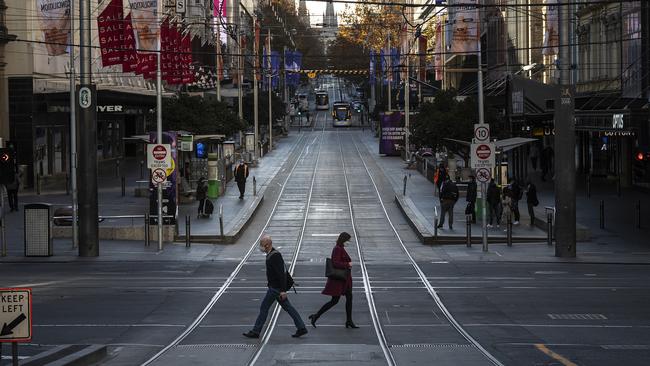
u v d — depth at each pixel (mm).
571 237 59031
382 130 162000
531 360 28000
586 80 118750
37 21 106188
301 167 139125
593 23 114812
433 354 29078
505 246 65812
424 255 61594
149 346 31078
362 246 66688
